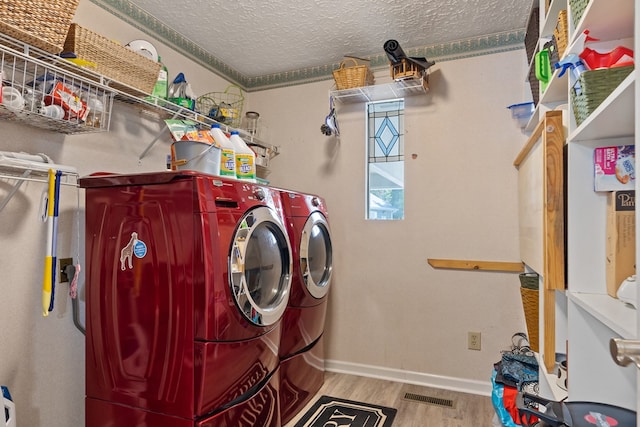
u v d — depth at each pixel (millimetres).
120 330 1556
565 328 1443
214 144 1790
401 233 2744
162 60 2365
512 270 2453
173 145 1753
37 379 1643
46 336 1678
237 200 1609
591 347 1141
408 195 2732
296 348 2180
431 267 2658
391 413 2205
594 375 1135
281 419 2020
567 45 1293
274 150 3127
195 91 2648
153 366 1483
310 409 2248
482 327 2521
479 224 2545
